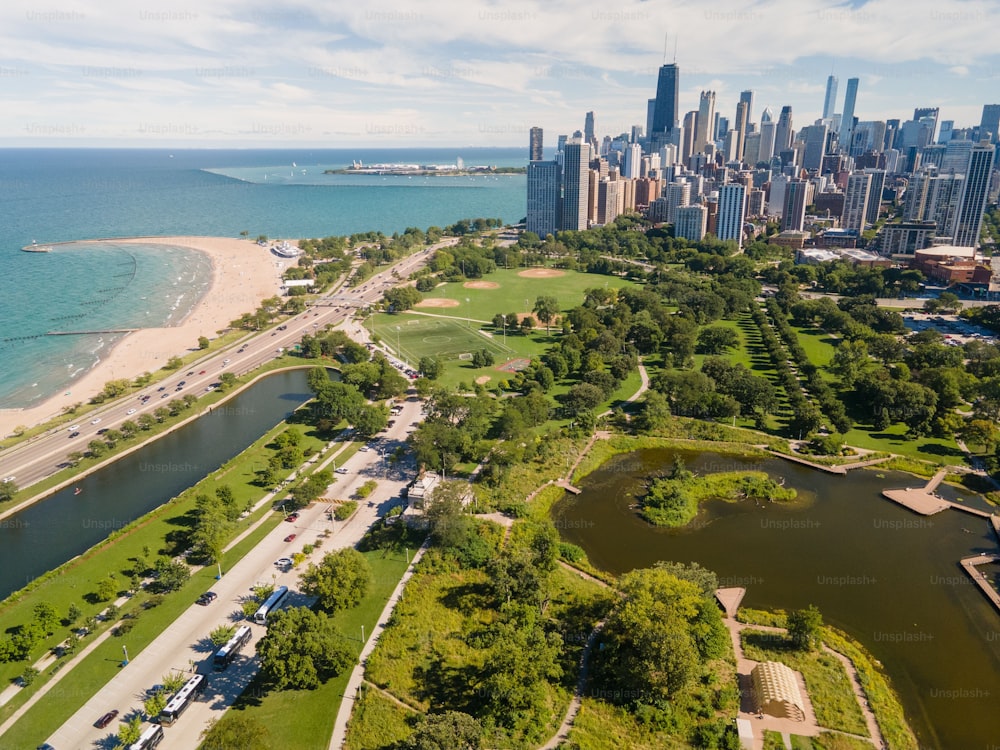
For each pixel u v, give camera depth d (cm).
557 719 12506
